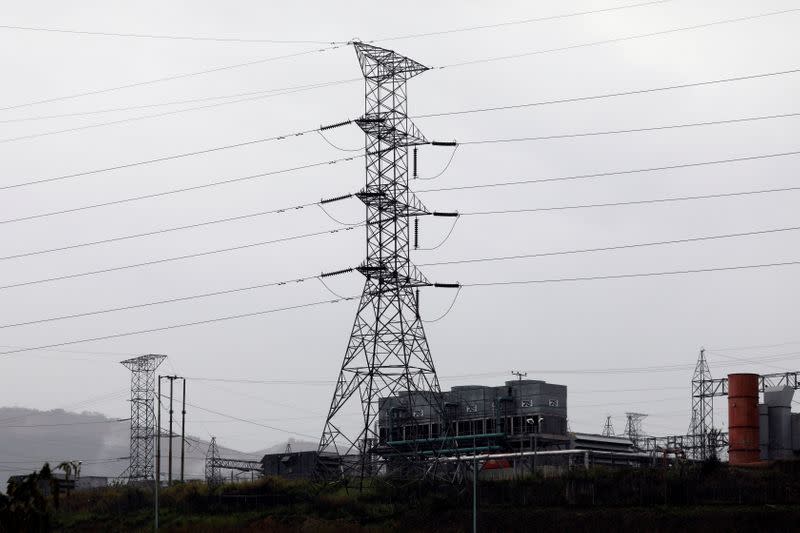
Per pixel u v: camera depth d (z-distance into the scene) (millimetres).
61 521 130500
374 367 121875
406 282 121562
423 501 115562
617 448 149125
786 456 136750
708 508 104250
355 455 133000
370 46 120938
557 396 143375
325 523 113375
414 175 122750
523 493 113812
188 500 131125
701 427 146875
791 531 96500
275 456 155250
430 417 134750
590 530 102812
